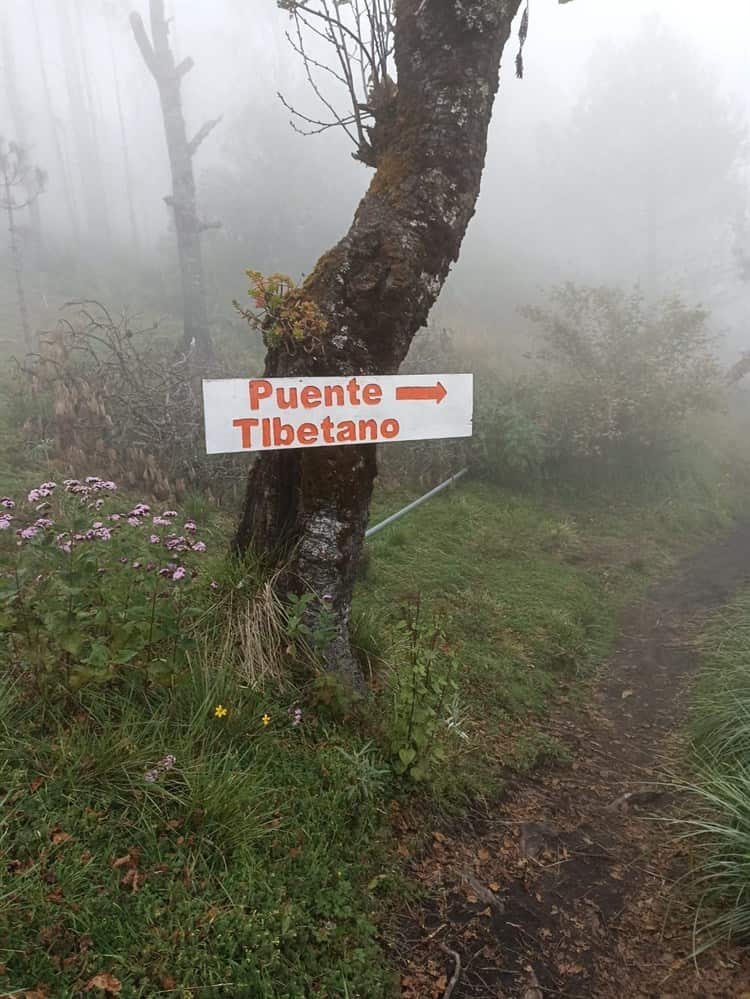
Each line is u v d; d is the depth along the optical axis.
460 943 2.94
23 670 3.16
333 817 3.17
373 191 3.78
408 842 3.35
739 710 4.32
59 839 2.54
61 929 2.29
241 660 3.65
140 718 3.13
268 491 3.97
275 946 2.51
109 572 3.65
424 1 3.72
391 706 3.92
